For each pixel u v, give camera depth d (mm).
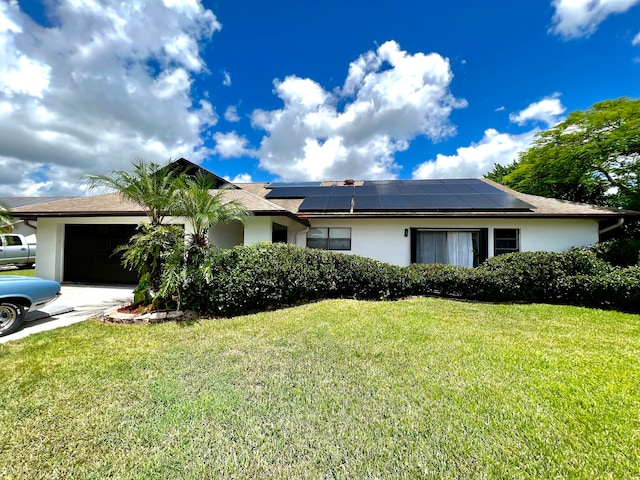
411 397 3283
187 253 6785
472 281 8688
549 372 3883
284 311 7109
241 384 3578
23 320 5676
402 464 2318
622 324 6266
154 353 4531
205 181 7605
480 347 4805
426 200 11656
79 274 11875
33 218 11375
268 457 2395
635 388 3461
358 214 10992
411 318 6516
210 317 6645
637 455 2396
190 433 2674
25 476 2191
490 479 2172
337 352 4586
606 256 9258
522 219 10695
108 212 10305
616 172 14102
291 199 13672
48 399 3193
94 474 2213
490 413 2977
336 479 2180
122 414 2939
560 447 2496
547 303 8383
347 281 8727
